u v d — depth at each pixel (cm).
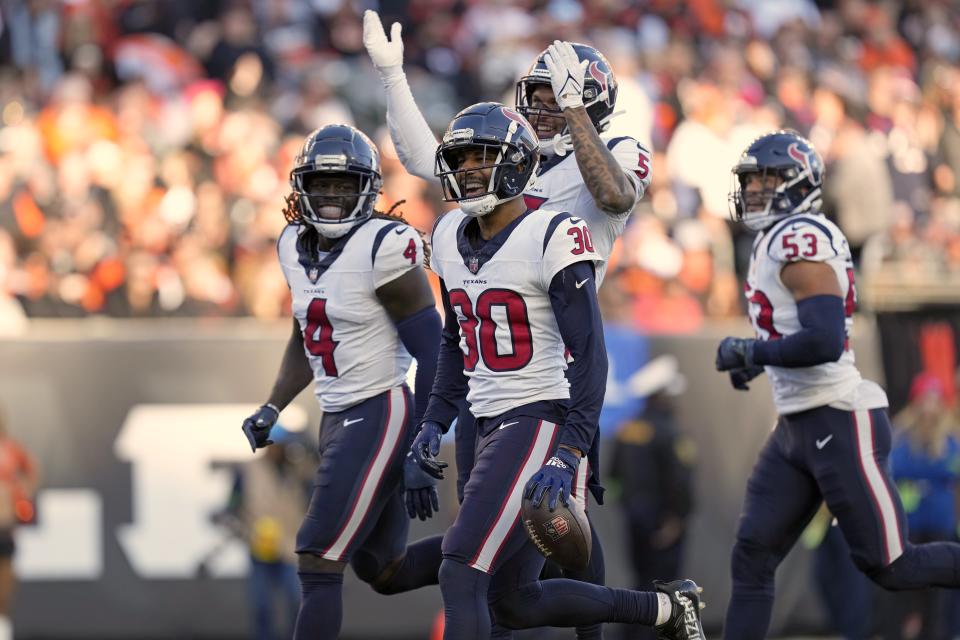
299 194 1691
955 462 2903
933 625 2889
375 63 1820
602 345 1480
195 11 4094
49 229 3152
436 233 1573
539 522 1458
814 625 3114
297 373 1827
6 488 2895
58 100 3566
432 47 4156
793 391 1859
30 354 2961
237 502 2956
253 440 1808
